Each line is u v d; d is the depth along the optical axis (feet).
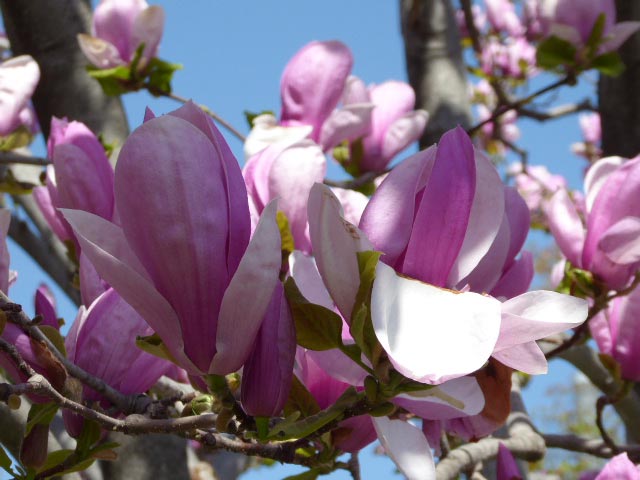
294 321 1.46
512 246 1.71
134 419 1.63
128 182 1.32
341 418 1.50
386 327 1.30
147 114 1.38
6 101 2.72
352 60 2.78
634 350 2.46
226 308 1.35
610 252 2.31
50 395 1.51
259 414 1.46
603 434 2.57
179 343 1.39
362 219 1.40
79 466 1.70
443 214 1.37
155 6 3.14
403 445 1.53
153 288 1.34
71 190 2.04
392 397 1.45
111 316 1.75
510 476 2.12
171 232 1.33
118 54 3.16
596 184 2.45
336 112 2.77
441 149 1.38
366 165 3.18
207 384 1.58
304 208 2.06
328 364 1.54
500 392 1.71
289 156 2.06
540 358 1.41
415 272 1.38
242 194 1.38
